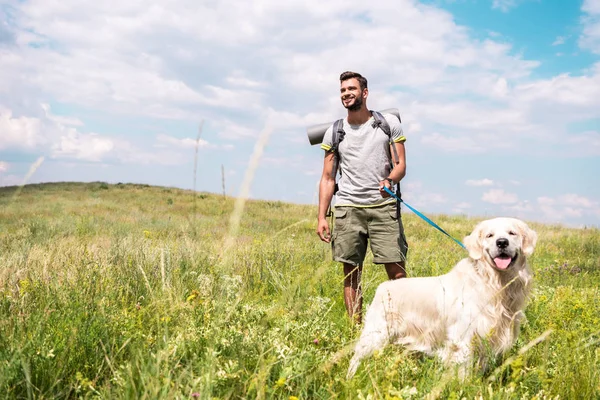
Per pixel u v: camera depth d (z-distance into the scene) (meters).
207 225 14.46
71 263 5.10
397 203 4.35
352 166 4.37
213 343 2.39
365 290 4.83
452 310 3.39
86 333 2.87
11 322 2.91
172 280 4.45
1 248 8.08
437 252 8.68
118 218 16.45
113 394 2.27
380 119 4.32
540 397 2.56
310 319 3.25
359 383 2.60
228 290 3.27
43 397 2.28
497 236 3.33
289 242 7.84
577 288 5.88
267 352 2.69
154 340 2.90
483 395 2.62
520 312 3.44
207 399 2.08
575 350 3.00
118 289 4.27
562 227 16.95
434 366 2.99
